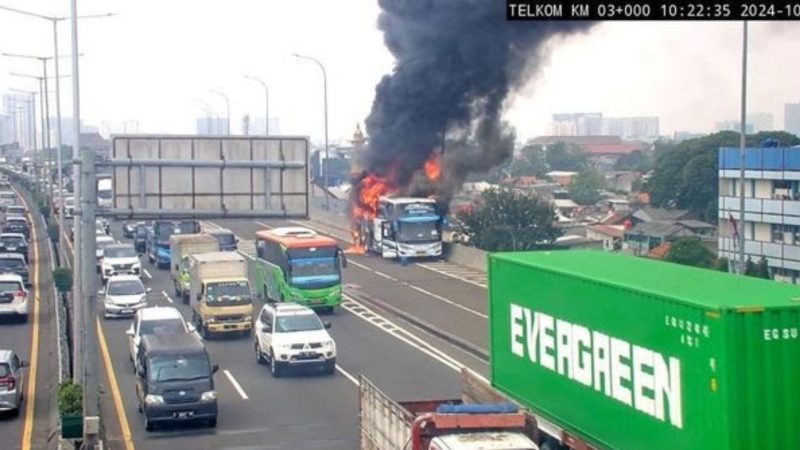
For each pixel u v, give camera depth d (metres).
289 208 29.72
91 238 25.20
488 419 18.91
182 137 29.03
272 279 50.81
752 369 14.75
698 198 85.81
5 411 30.06
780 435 14.79
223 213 29.14
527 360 21.83
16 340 42.19
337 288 48.16
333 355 35.56
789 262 58.81
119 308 47.53
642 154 151.25
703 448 15.25
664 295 16.34
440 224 68.56
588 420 19.17
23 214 89.94
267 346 36.41
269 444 26.62
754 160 61.53
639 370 17.22
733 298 15.63
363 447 23.94
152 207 28.62
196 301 44.31
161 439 27.45
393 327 45.00
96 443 25.02
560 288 20.17
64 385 28.48
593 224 90.38
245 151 29.48
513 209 76.31
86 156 25.05
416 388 32.78
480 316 46.88
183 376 28.58
